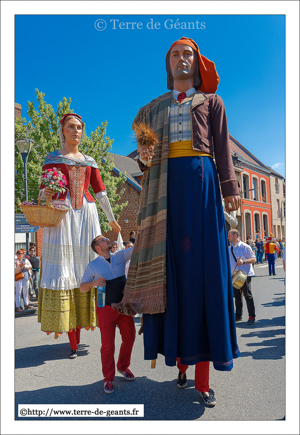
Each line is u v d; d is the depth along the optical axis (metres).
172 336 2.73
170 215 2.91
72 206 4.75
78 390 3.43
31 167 13.15
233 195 2.98
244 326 6.22
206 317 2.81
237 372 3.76
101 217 16.52
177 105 3.05
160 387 3.46
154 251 2.85
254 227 31.77
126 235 23.69
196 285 2.81
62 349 5.02
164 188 2.88
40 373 3.96
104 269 3.67
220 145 3.05
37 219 4.36
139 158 3.15
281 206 37.00
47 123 13.86
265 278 15.28
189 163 2.92
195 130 2.95
